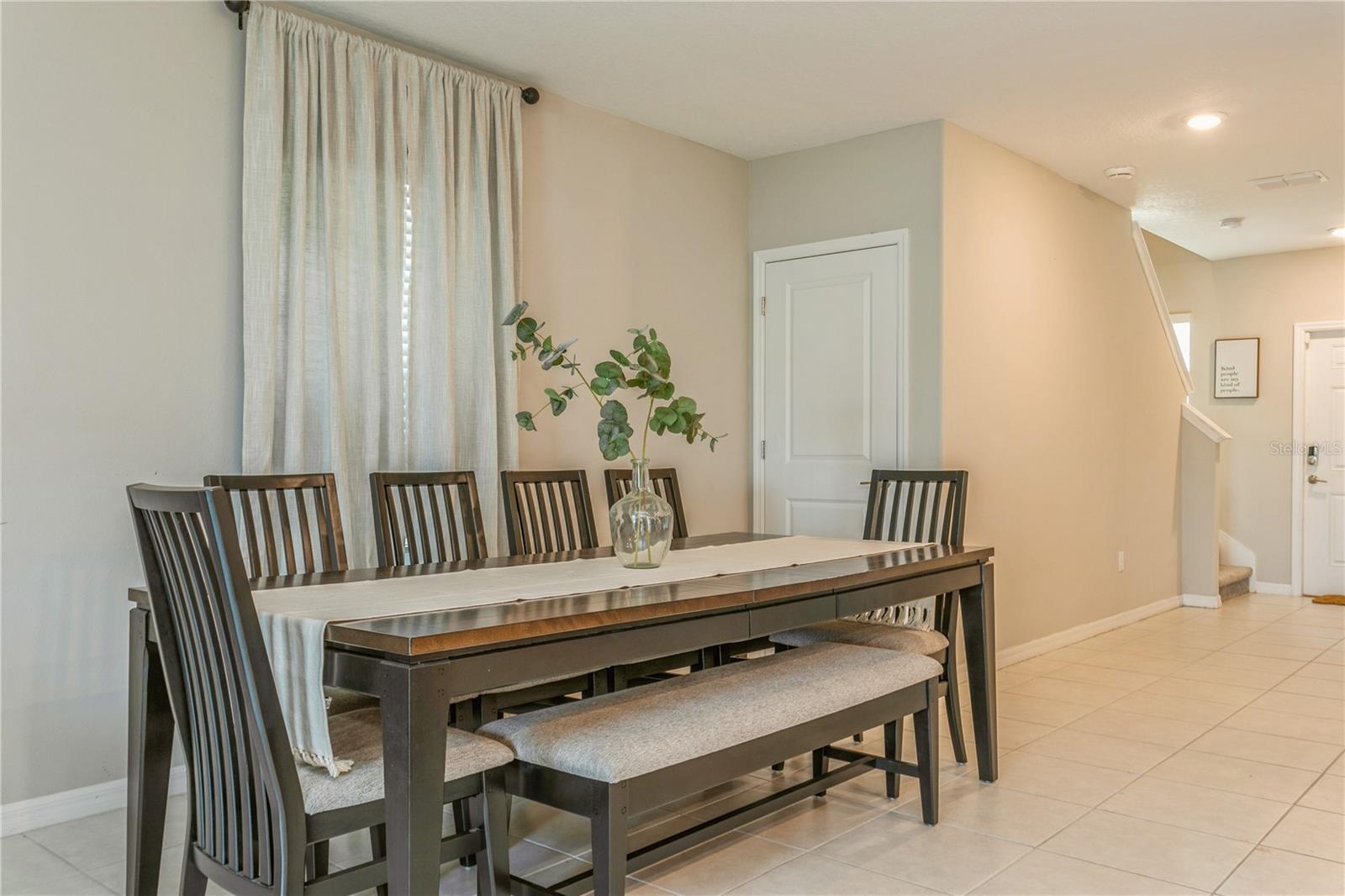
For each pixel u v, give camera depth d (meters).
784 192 5.00
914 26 3.46
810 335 4.89
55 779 2.76
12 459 2.67
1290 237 6.71
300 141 3.19
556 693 2.80
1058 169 5.21
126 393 2.88
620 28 3.48
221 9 3.10
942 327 4.39
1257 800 2.92
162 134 2.96
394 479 3.16
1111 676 4.60
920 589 2.83
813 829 2.71
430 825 1.66
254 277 3.09
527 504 3.59
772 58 3.75
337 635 1.75
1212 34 3.52
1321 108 4.26
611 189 4.39
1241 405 7.40
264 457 3.10
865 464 4.66
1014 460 4.89
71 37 2.77
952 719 3.27
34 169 2.70
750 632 2.25
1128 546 6.02
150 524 1.79
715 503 4.91
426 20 3.42
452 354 3.63
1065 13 3.36
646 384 2.63
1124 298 6.01
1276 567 7.25
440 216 3.57
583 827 2.77
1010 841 2.61
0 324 2.64
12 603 2.68
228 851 1.78
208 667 1.74
